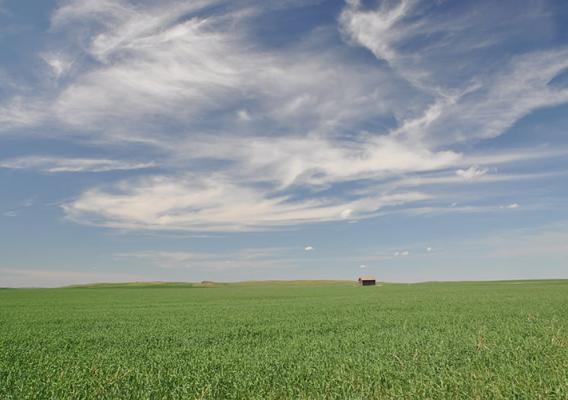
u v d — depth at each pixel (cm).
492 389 929
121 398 978
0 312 3694
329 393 980
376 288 8875
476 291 6275
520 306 3331
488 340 1630
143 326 2495
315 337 1878
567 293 5253
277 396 969
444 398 903
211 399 963
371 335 1902
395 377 1084
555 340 1545
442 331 1973
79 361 1418
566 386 930
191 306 4244
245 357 1426
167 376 1183
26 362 1414
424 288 8138
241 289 9556
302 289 9062
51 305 4631
